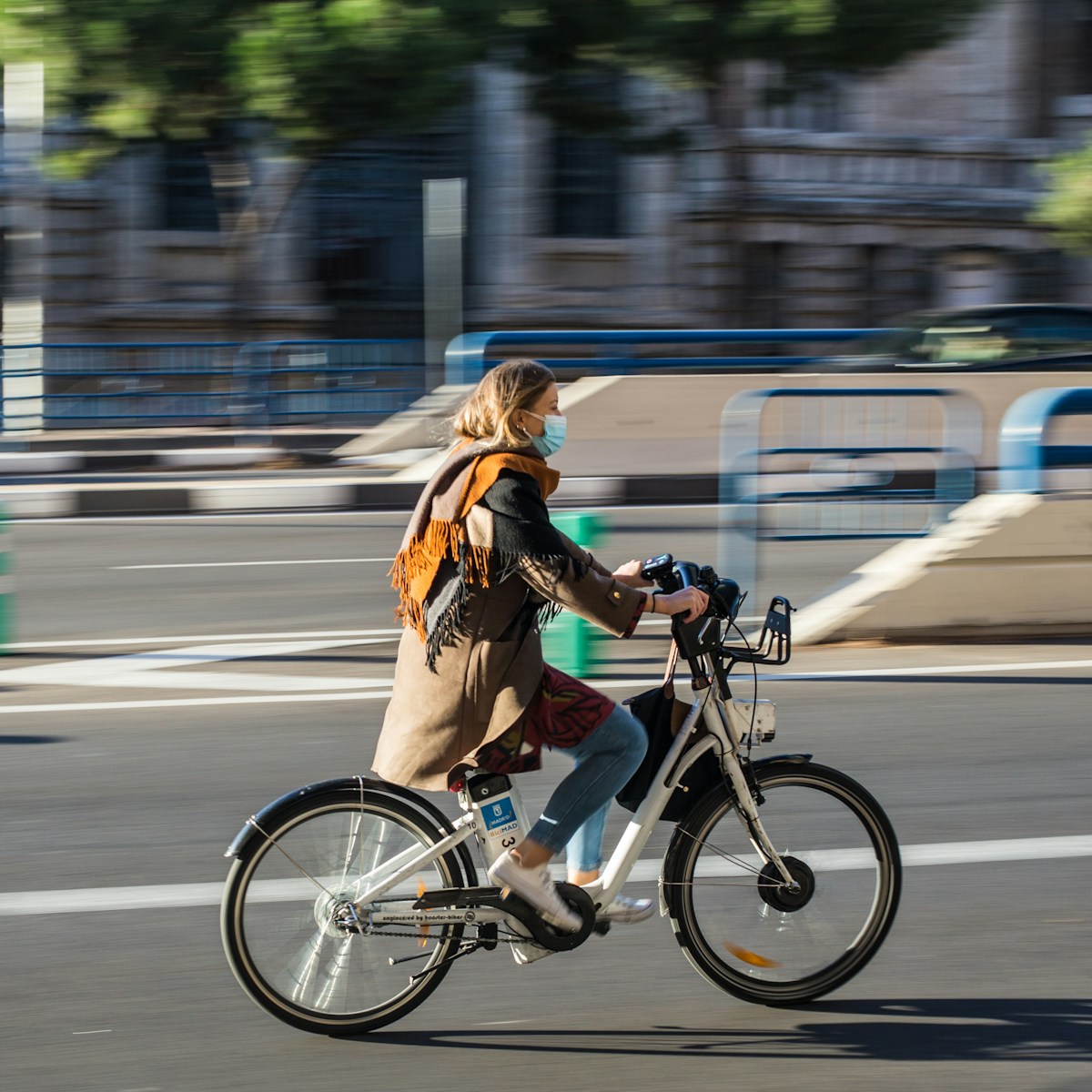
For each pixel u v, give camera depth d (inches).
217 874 296.5
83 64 1018.7
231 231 1194.0
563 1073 222.2
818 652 490.6
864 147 1723.7
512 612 219.0
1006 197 1781.5
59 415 1044.5
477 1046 230.5
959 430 786.8
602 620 219.6
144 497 826.2
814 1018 241.0
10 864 300.0
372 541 718.5
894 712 416.2
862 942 249.4
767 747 379.6
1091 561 515.5
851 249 1740.9
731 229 1657.2
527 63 1182.3
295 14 1000.2
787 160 1700.3
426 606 220.4
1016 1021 239.5
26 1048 227.6
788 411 737.6
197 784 351.9
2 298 1430.9
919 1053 228.8
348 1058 226.5
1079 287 1822.1
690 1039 233.1
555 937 231.8
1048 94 1803.6
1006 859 306.3
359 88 1018.1
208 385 1087.6
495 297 1584.6
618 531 732.0
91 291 1448.1
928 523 672.4
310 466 977.5
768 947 246.1
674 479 868.0
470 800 228.1
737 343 914.7
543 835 227.8
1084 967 258.7
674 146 1355.8
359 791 230.2
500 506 213.3
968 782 354.6
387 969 235.5
